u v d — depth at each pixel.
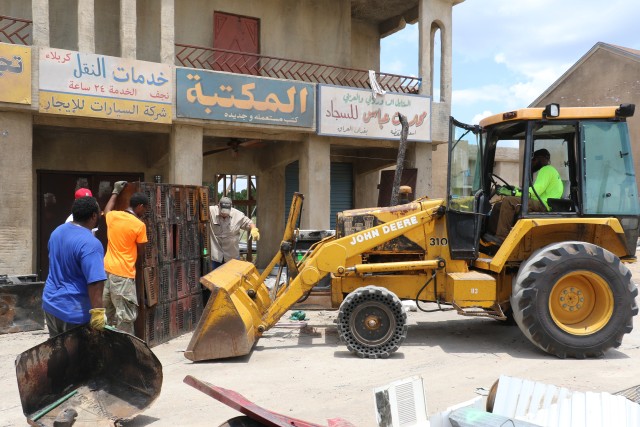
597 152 6.60
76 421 4.16
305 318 8.66
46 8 10.64
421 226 6.95
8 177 10.43
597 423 2.96
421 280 6.93
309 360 6.19
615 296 6.16
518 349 6.68
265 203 16.66
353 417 4.42
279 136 13.75
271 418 2.98
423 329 7.89
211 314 6.12
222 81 12.48
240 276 6.93
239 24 14.84
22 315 7.85
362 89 14.12
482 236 7.22
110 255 6.28
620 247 6.74
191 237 8.14
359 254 6.95
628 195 6.64
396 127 14.55
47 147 13.43
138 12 13.43
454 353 6.48
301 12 15.65
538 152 6.88
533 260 6.27
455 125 6.91
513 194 7.24
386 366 5.93
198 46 13.22
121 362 4.48
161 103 11.80
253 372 5.72
